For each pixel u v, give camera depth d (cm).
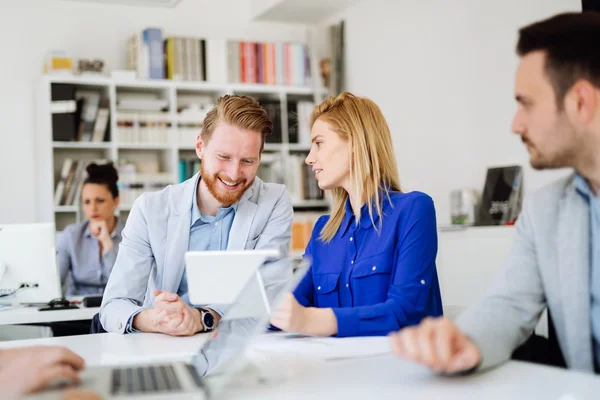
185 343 187
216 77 589
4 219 557
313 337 171
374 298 197
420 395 104
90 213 464
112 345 185
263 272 145
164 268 237
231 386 115
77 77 544
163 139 570
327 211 616
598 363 138
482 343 122
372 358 136
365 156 203
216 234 244
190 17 619
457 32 478
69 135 539
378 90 573
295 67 614
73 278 464
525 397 100
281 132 604
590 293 138
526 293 143
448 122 489
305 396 106
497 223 421
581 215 140
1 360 115
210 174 233
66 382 105
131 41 578
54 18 574
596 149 141
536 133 150
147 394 98
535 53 149
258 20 640
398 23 542
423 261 192
